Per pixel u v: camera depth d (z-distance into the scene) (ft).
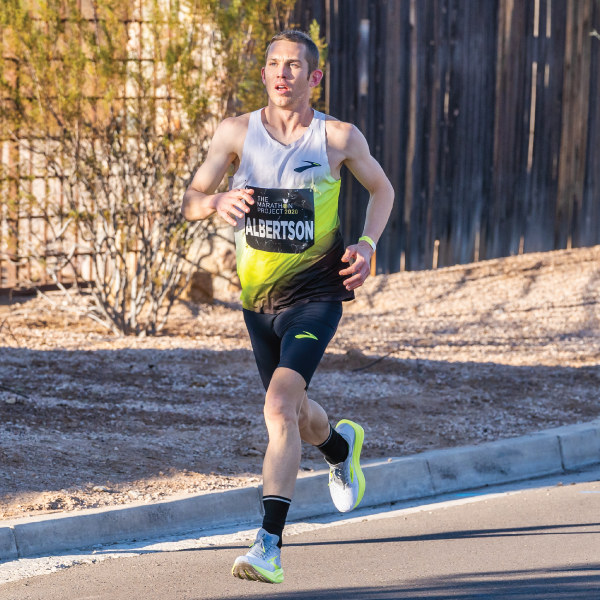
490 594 48.93
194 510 61.62
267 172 47.11
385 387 96.84
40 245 126.52
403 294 145.18
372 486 69.51
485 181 160.15
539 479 76.64
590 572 52.47
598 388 98.73
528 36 160.66
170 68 109.29
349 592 49.37
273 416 43.52
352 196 149.28
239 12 114.32
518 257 164.04
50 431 73.97
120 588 49.75
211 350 107.24
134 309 116.26
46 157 115.34
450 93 154.61
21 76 111.55
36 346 104.73
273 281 48.08
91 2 112.47
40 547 55.16
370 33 146.92
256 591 49.52
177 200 115.55
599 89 169.68
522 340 122.21
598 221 173.06
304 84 46.55
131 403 85.15
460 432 82.69
